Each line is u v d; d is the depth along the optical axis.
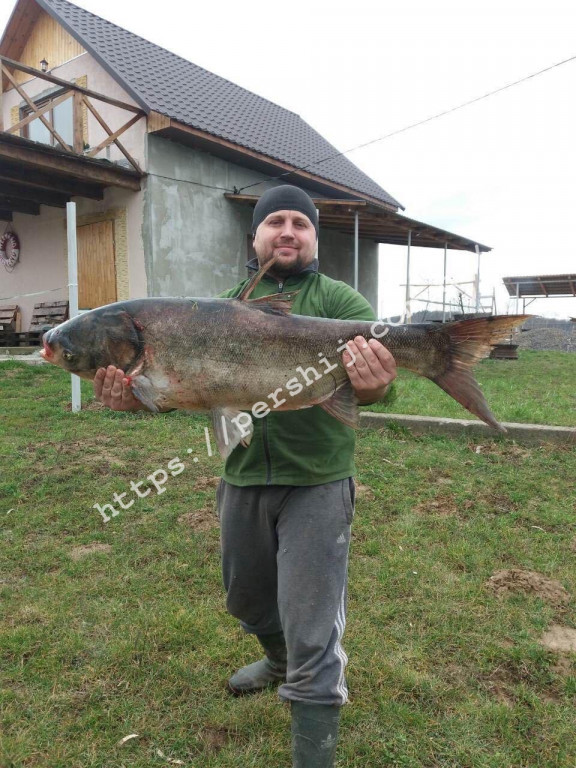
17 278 16.97
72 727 2.54
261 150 15.16
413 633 3.16
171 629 3.20
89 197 13.98
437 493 5.10
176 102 14.39
